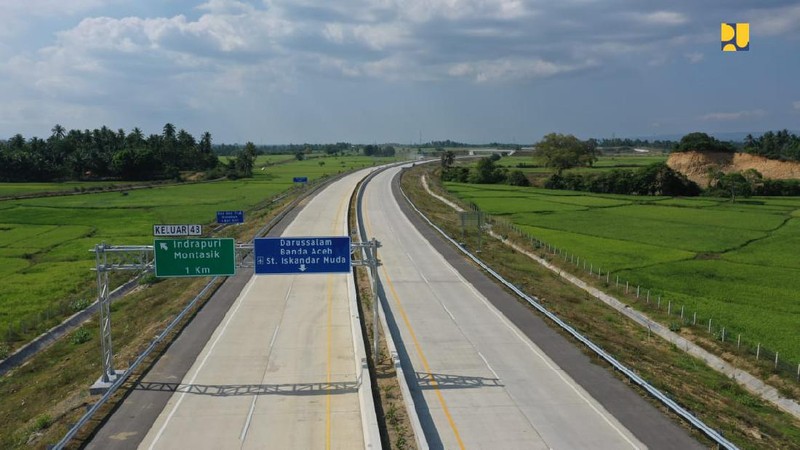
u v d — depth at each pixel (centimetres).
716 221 8350
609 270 5241
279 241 2966
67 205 10056
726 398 2694
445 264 5103
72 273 5453
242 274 4731
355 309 3709
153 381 2702
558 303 4047
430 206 9712
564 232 7369
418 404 2441
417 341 3212
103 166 15750
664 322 3797
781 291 4572
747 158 14675
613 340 3325
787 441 2242
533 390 2566
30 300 4628
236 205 10169
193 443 2147
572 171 16512
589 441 2119
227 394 2566
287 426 2275
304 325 3497
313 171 18875
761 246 6462
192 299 3991
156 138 19012
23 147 16925
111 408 2425
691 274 5134
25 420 2544
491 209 9612
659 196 12088
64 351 3606
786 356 3192
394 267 4984
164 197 11450
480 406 2419
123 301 4562
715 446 2069
